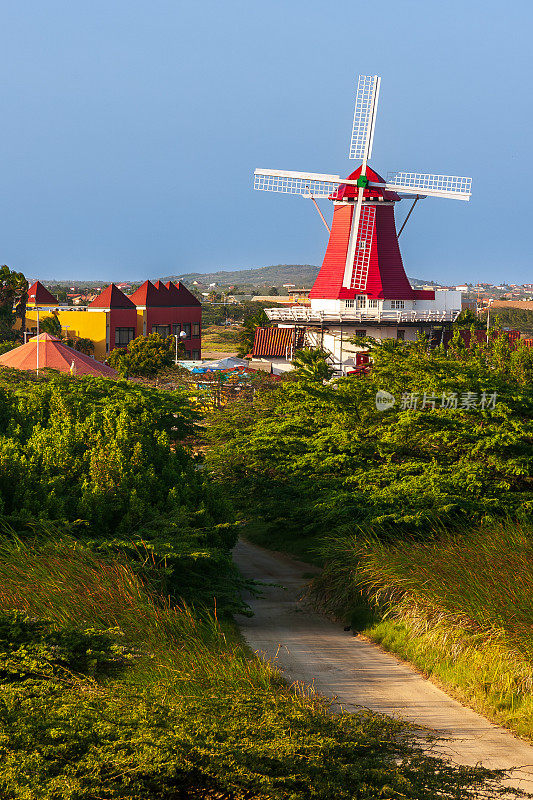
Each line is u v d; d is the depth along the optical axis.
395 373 87.56
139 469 69.56
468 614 50.78
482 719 42.09
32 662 35.88
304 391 96.50
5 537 55.06
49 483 62.38
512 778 34.03
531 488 77.56
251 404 136.12
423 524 70.31
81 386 97.69
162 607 52.47
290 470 91.94
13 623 40.78
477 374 79.31
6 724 28.73
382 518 69.38
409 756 29.62
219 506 70.94
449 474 76.75
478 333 146.50
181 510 63.75
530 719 40.16
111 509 62.72
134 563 54.88
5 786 24.80
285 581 79.38
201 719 29.69
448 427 78.88
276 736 28.31
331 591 67.44
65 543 54.91
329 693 45.00
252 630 60.06
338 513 73.44
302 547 95.62
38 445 69.69
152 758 26.25
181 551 57.69
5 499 60.78
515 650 45.59
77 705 30.59
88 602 47.72
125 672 40.00
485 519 67.94
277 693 36.75
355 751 28.91
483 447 76.19
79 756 27.33
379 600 60.28
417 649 52.03
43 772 25.91
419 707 43.59
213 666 42.44
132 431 77.56
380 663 51.69
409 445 83.94
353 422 90.31
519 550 57.62
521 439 77.69
